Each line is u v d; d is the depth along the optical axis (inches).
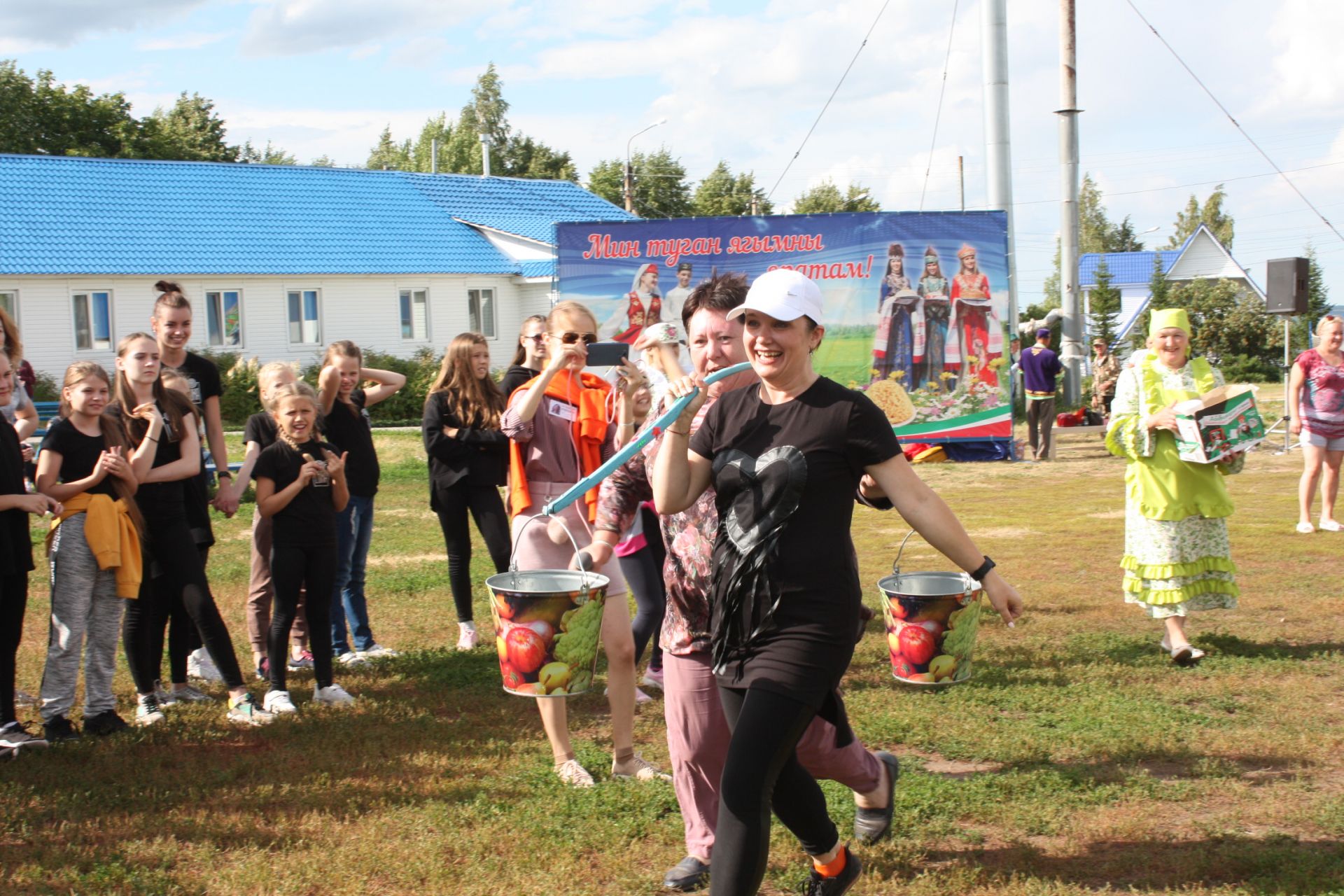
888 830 179.8
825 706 151.9
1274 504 549.6
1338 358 461.4
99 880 169.2
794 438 142.3
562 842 181.8
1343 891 161.2
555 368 220.4
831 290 798.5
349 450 309.7
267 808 199.8
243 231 1389.0
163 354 289.9
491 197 1690.5
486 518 306.7
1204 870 169.9
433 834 186.9
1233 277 2659.9
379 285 1419.8
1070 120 946.7
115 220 1332.4
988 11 808.9
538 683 179.6
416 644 325.1
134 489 244.5
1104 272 1952.5
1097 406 966.4
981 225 790.5
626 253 813.2
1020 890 164.1
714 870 135.8
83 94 2137.1
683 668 163.9
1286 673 271.7
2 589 229.3
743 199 2456.9
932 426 797.9
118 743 234.8
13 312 1213.1
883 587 192.9
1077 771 209.2
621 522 187.8
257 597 289.6
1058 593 369.4
